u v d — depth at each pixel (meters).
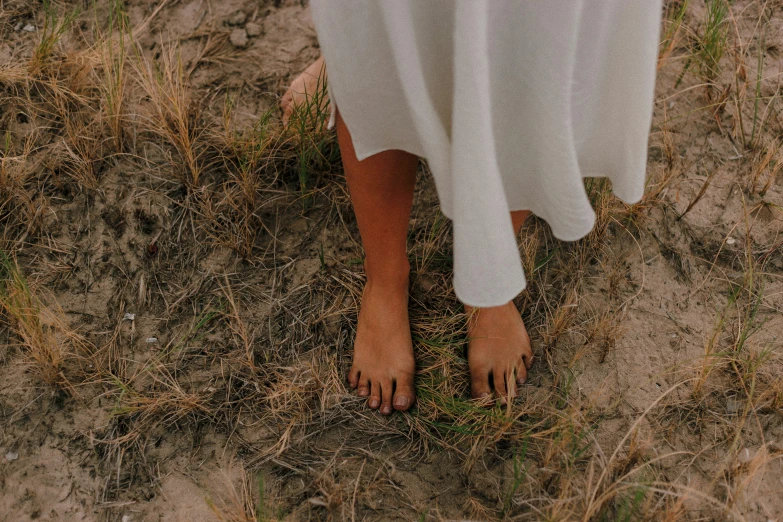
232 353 1.68
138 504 1.48
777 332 1.70
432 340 1.67
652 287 1.77
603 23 1.01
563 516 1.41
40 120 1.96
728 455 1.53
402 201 1.38
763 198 1.90
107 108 1.89
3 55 2.05
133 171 1.89
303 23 2.21
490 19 0.96
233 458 1.54
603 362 1.67
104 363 1.66
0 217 1.81
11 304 1.65
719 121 2.01
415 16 0.98
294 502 1.48
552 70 0.99
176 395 1.61
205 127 1.96
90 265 1.77
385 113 1.14
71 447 1.54
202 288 1.77
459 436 1.56
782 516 1.46
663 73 2.12
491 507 1.47
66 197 1.85
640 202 1.85
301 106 1.83
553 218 1.18
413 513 1.47
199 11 2.21
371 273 1.56
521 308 1.74
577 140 1.19
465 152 0.97
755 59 2.15
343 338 1.70
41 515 1.46
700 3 2.25
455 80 0.93
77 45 2.10
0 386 1.61
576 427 1.55
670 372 1.65
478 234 1.03
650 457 1.53
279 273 1.80
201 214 1.85
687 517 1.45
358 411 1.60
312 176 1.92
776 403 1.58
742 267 1.80
